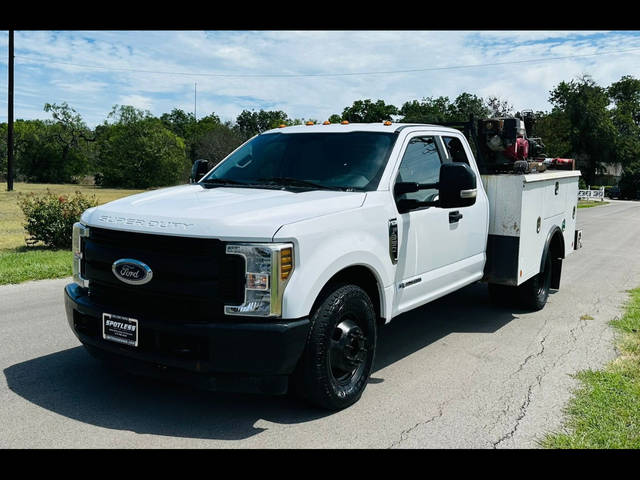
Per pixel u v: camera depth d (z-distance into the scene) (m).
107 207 4.16
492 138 6.68
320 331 3.79
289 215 3.74
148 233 3.67
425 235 4.97
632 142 76.94
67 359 5.04
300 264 3.63
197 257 3.57
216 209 3.82
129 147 60.09
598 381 4.75
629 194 64.88
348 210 4.10
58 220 12.10
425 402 4.31
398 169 4.77
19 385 4.42
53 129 75.00
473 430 3.84
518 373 4.97
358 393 4.21
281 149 5.14
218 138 63.59
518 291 7.02
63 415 3.91
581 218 25.22
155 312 3.69
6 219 19.52
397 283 4.65
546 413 4.12
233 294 3.54
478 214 5.87
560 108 77.38
